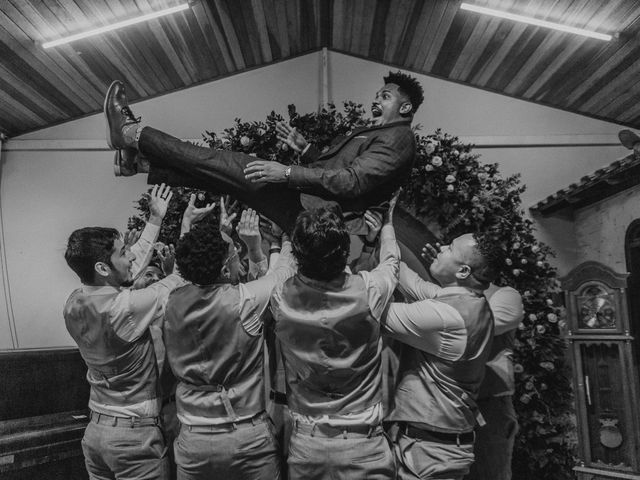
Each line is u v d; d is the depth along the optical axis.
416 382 1.86
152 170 2.23
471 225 3.78
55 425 2.98
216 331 1.68
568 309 3.80
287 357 1.69
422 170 3.77
